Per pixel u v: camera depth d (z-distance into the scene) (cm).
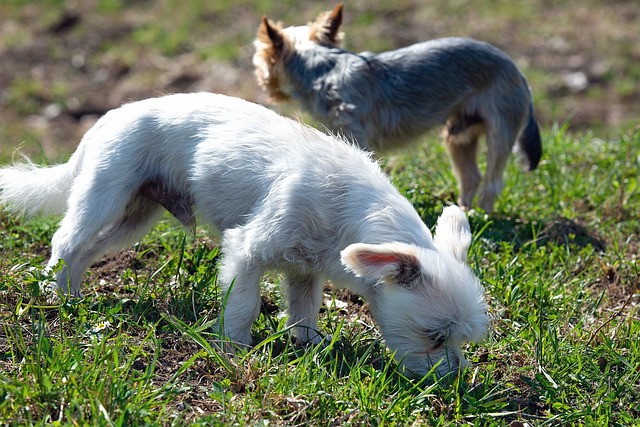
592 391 560
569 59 1777
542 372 562
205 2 2028
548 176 934
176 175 609
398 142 856
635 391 557
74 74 1797
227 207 586
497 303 642
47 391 468
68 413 444
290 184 552
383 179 567
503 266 688
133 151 605
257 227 557
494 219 819
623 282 714
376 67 838
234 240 568
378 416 497
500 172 866
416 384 508
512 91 866
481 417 514
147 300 609
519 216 846
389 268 496
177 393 501
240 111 603
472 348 595
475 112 862
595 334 596
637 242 806
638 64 1755
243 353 536
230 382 518
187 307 601
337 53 845
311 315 602
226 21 1947
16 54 1864
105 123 619
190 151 599
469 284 514
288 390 506
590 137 1081
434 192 892
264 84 871
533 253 743
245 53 1792
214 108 607
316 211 549
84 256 632
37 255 695
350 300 670
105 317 571
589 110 1599
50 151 1417
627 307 674
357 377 522
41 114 1661
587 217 853
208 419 473
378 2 1978
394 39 1803
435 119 854
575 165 985
